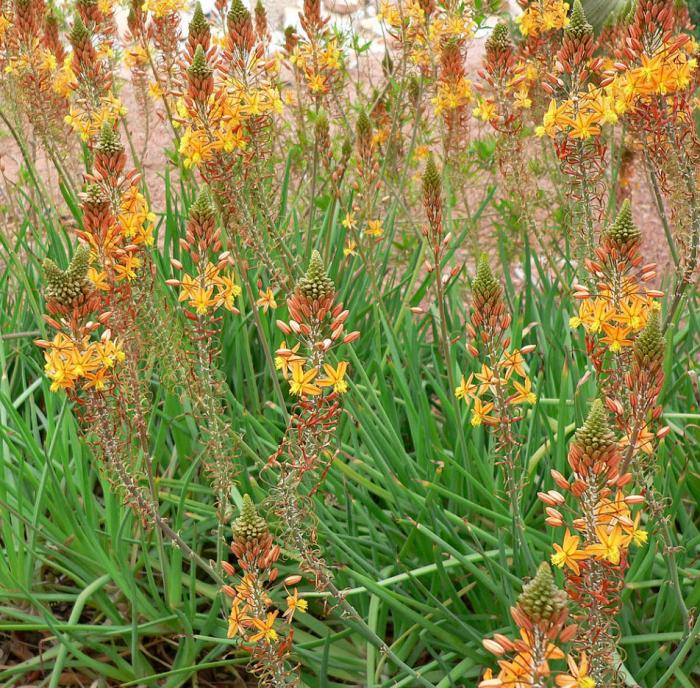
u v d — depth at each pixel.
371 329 1.07
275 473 0.86
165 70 1.01
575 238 0.87
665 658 0.76
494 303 0.67
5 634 0.88
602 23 1.29
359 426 0.85
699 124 0.97
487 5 1.14
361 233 1.08
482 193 1.69
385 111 1.23
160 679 0.85
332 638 0.77
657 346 0.59
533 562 0.74
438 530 0.80
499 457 0.86
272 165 1.02
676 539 0.81
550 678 0.52
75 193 1.04
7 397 0.91
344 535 0.82
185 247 0.72
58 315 0.65
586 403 0.88
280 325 0.65
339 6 1.90
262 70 0.83
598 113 0.75
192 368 0.77
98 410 0.67
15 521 0.88
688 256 0.78
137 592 0.83
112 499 0.82
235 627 0.63
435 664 0.78
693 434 0.92
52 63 0.99
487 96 1.06
